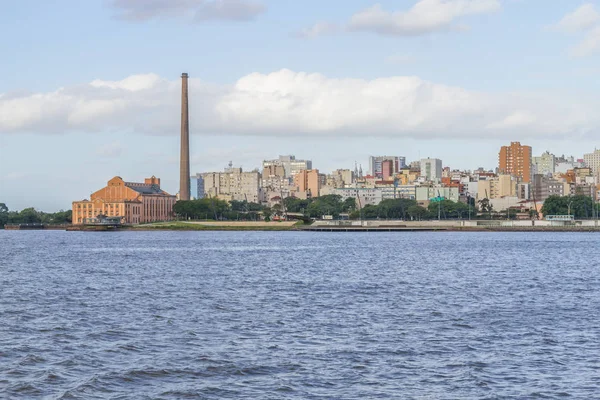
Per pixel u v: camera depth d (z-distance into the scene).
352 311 97.62
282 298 112.69
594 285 134.12
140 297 113.81
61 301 108.62
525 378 61.41
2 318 91.06
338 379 60.94
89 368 64.06
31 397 55.78
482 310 98.62
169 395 56.59
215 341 75.69
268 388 58.38
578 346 73.56
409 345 73.75
